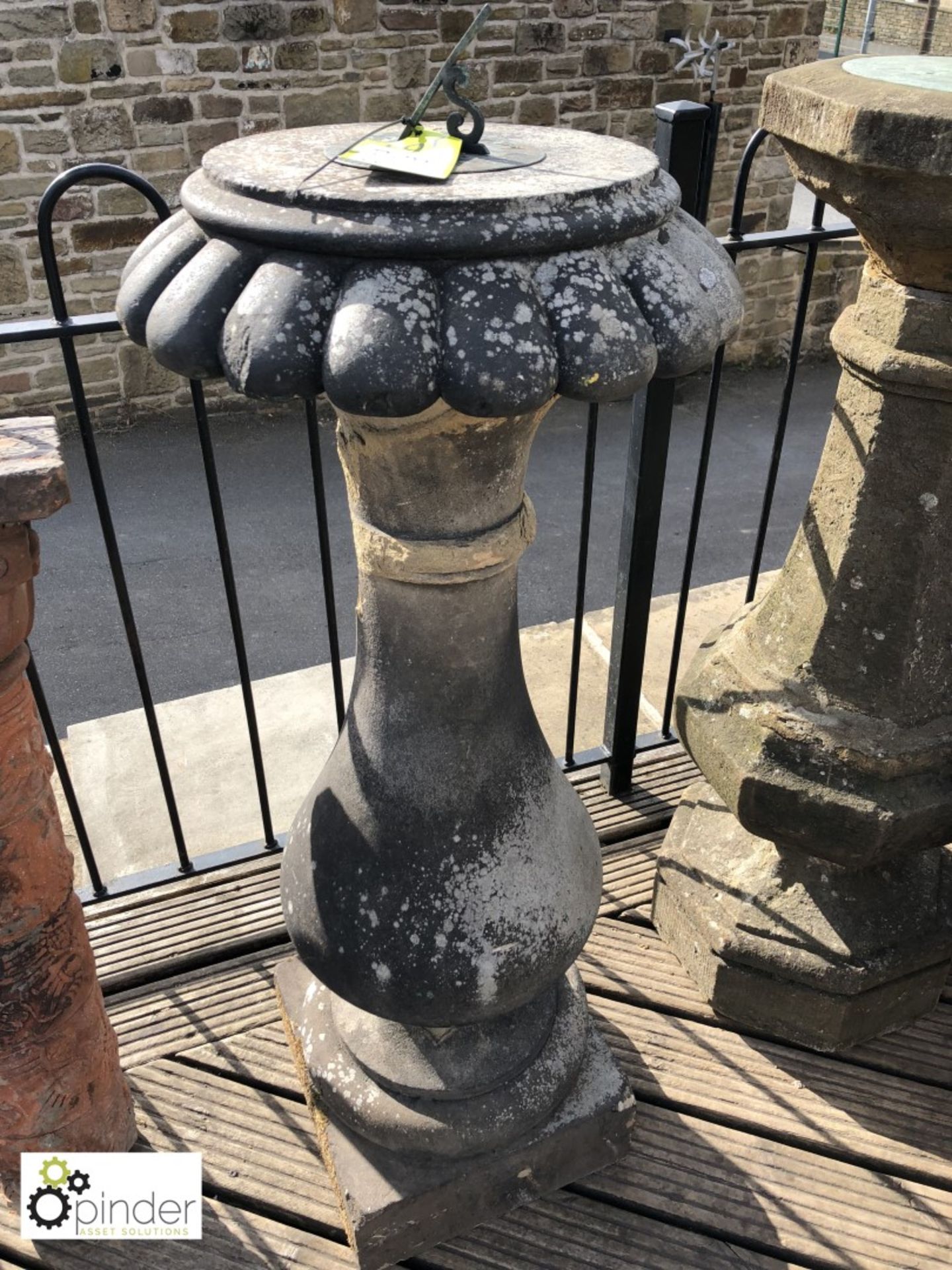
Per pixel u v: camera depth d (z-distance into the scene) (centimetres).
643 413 193
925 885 187
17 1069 148
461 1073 159
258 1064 184
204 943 203
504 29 618
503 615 135
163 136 578
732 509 576
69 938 148
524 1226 164
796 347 199
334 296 99
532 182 103
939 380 141
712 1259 160
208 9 554
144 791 298
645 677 326
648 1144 174
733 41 677
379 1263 158
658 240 110
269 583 498
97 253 590
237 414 658
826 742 167
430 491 122
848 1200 166
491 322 95
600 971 202
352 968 145
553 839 149
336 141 124
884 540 157
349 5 580
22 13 521
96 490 172
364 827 143
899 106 122
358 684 144
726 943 184
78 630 468
